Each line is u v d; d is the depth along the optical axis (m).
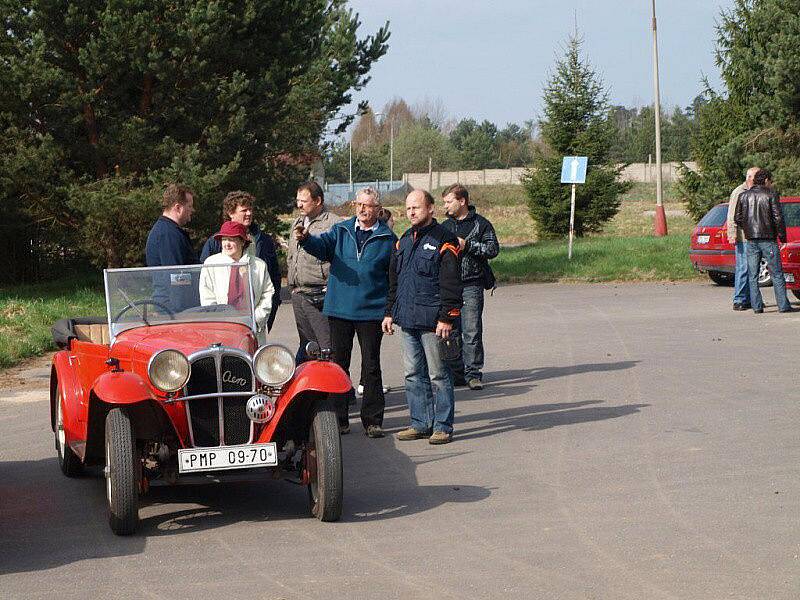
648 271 26.66
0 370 14.15
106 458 7.04
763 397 10.64
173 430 6.80
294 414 7.24
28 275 26.36
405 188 82.00
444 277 9.00
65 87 21.78
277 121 25.23
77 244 23.33
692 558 5.79
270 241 10.24
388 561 5.92
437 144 116.44
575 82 40.44
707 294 22.17
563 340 15.58
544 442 8.99
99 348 7.70
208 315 7.97
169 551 6.27
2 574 5.88
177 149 22.64
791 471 7.72
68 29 22.16
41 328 16.70
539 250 32.12
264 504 7.45
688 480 7.54
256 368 6.91
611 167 40.78
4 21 21.98
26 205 23.05
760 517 6.56
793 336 15.04
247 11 23.14
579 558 5.85
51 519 7.14
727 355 13.48
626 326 16.98
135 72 22.52
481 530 6.50
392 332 9.43
